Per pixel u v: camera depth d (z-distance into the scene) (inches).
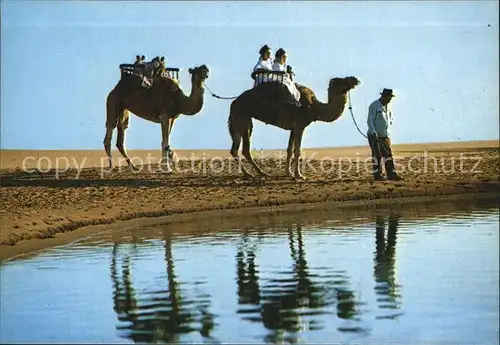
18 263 596.7
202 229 748.0
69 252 637.9
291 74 1071.0
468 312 451.5
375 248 633.6
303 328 426.3
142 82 1138.7
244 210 883.4
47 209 828.6
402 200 968.9
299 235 699.4
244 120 1071.0
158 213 840.9
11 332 422.6
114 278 538.9
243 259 594.6
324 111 1070.4
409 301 474.0
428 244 647.8
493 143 2054.6
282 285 512.4
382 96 1083.3
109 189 996.6
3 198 925.2
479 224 753.6
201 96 1112.8
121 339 411.2
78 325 434.3
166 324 433.7
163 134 1140.5
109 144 1187.9
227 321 438.0
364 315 448.1
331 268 561.0
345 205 925.8
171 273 550.3
